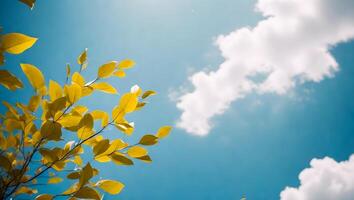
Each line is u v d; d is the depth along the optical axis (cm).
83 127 63
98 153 63
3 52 53
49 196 61
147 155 67
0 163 60
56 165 64
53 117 61
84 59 67
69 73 66
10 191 59
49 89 63
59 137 60
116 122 66
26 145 66
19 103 63
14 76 57
